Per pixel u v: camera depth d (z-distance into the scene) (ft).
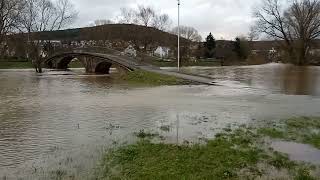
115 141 59.62
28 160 50.49
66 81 188.03
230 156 49.37
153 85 159.84
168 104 101.86
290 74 229.45
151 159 48.21
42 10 298.97
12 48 388.16
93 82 179.93
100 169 45.37
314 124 72.43
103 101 108.47
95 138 62.03
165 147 54.08
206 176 42.01
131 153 51.29
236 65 393.29
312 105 100.27
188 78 176.35
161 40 458.91
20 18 312.91
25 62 364.79
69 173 44.47
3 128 71.15
